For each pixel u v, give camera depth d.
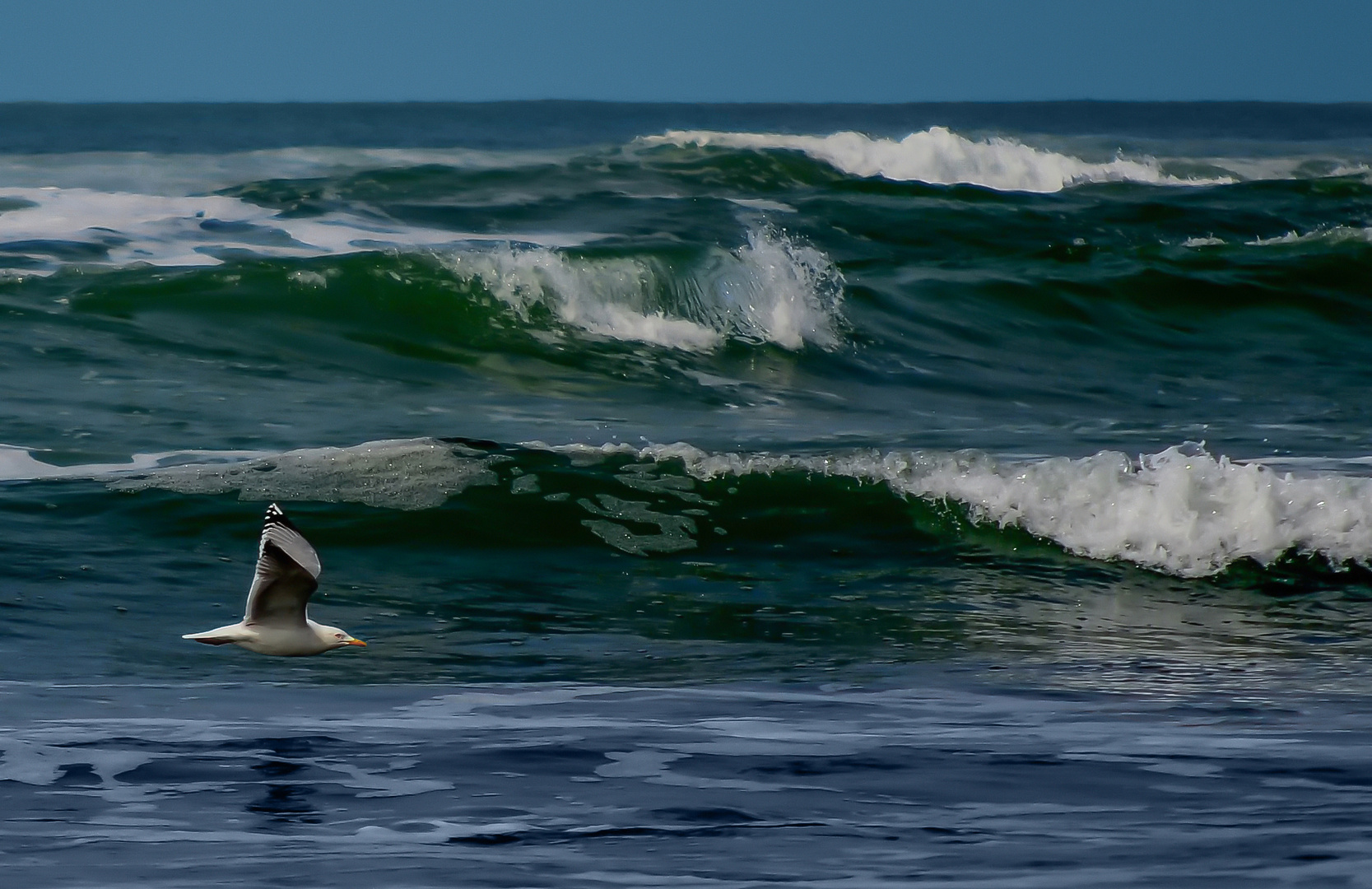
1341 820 19.91
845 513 40.56
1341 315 76.06
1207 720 25.64
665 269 66.12
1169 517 39.41
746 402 56.94
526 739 23.98
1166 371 65.81
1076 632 32.81
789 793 21.33
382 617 32.31
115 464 41.53
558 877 17.67
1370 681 28.89
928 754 23.28
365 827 19.73
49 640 29.34
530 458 42.44
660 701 26.81
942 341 68.06
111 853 18.55
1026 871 17.88
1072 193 113.25
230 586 33.53
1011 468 42.66
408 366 58.00
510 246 66.00
